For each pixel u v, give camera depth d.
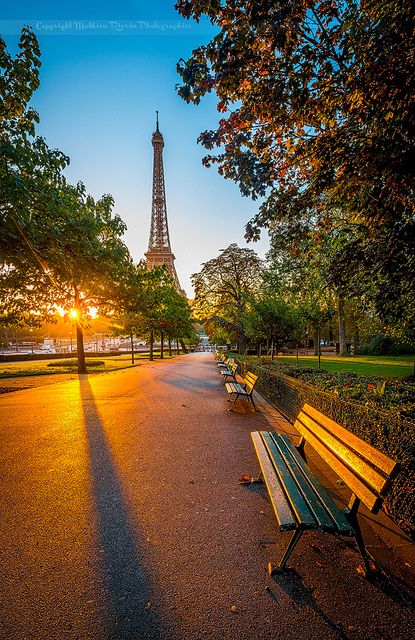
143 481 4.60
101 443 6.41
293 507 2.79
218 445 6.20
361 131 5.98
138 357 45.72
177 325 43.44
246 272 40.84
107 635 2.12
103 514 3.69
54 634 2.13
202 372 22.08
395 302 7.73
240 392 9.20
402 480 3.23
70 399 11.68
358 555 2.95
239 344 39.78
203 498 4.07
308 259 9.74
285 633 2.13
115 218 22.47
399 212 5.78
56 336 101.00
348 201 6.55
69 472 4.95
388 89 4.59
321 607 2.34
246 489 4.32
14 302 22.05
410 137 4.68
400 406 4.08
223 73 5.07
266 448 4.29
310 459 5.29
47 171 9.84
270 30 4.76
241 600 2.41
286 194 7.02
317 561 2.85
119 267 22.41
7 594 2.48
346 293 7.79
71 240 11.52
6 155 7.63
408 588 2.53
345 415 4.52
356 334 45.88
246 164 6.79
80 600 2.42
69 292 22.27
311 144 6.27
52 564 2.83
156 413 9.16
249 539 3.19
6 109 8.20
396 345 39.34
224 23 5.16
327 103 5.73
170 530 3.36
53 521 3.55
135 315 26.98
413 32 4.23
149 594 2.47
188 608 2.34
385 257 6.21
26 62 7.88
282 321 16.80
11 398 12.04
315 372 9.66
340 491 4.14
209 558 2.90
